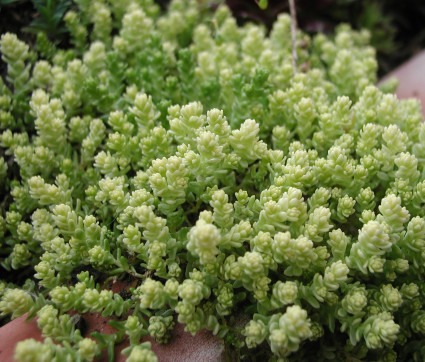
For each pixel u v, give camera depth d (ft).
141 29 0.58
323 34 0.74
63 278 0.42
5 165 0.48
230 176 0.45
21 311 0.37
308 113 0.47
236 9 0.72
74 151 0.49
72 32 0.58
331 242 0.38
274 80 0.54
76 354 0.35
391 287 0.38
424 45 0.85
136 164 0.48
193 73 0.53
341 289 0.39
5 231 0.46
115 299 0.38
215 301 0.39
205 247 0.33
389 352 0.40
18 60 0.51
